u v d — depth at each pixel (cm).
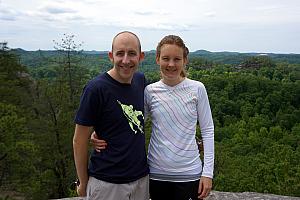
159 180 279
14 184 1680
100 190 264
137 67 267
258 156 3788
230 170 2867
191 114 278
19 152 1620
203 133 284
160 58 281
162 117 278
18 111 1861
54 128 1725
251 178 2553
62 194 1700
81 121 258
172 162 274
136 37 267
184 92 281
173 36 282
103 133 264
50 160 1695
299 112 5775
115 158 262
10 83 2278
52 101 1800
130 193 266
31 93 2250
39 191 1595
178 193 277
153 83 293
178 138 275
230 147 4572
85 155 268
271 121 5659
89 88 259
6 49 2792
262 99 6091
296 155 3531
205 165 278
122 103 263
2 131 1530
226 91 6450
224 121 5812
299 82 6612
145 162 277
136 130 267
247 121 5678
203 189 274
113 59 264
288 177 2569
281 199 488
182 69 282
